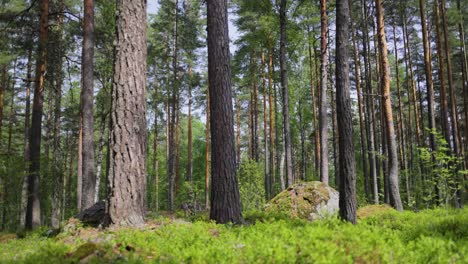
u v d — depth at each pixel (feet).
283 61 58.70
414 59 108.06
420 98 107.45
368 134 78.33
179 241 16.72
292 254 12.51
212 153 26.18
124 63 23.91
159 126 113.39
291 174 56.03
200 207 81.51
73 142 114.93
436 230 19.51
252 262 12.51
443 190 39.14
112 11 54.49
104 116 72.08
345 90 26.99
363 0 79.97
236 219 24.98
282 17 58.80
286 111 57.62
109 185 22.76
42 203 79.25
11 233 41.96
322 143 55.52
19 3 63.36
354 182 26.17
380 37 51.70
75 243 19.20
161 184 131.13
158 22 91.61
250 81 86.63
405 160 84.28
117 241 17.08
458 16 73.00
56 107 72.54
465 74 82.84
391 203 47.75
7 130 95.91
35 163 46.34
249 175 52.19
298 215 40.81
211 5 27.78
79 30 61.57
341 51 27.40
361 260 12.55
